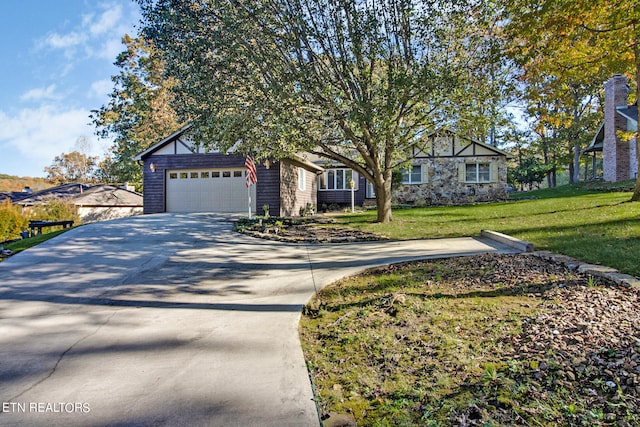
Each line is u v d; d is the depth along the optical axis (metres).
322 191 23.47
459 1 9.40
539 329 3.46
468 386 2.73
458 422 2.33
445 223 12.42
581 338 3.14
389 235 10.66
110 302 5.32
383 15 9.80
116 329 4.29
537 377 2.67
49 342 3.93
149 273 6.93
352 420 2.54
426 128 12.38
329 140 12.03
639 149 11.92
